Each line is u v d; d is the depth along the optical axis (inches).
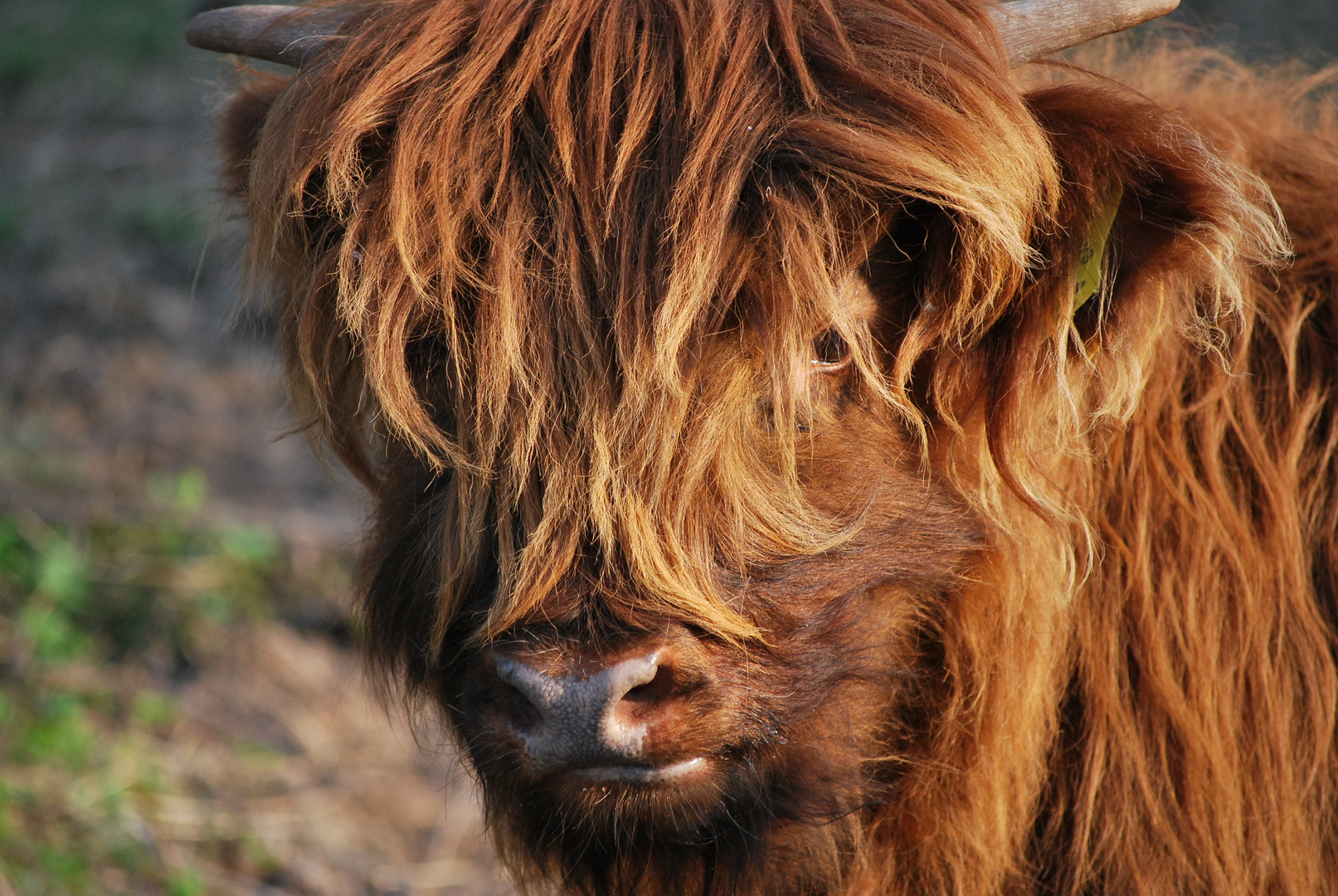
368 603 175.6
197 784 195.8
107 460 260.7
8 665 208.7
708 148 170.7
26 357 290.0
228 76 181.8
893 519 172.7
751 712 171.2
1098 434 175.5
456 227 171.3
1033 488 173.9
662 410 170.4
